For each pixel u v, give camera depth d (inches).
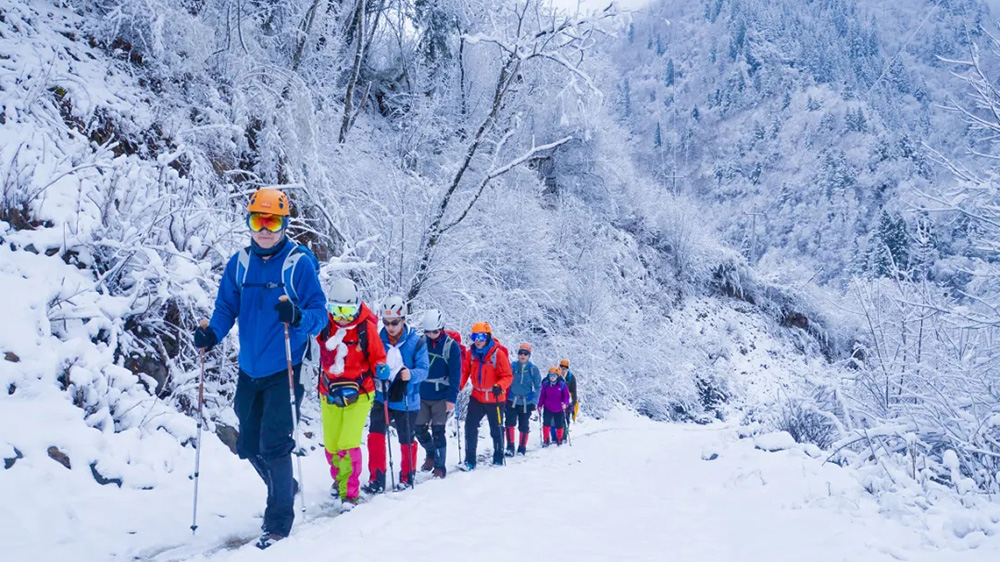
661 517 212.2
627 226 1140.5
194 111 391.5
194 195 305.1
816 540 168.2
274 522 156.9
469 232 531.8
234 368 281.3
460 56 721.6
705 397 992.2
